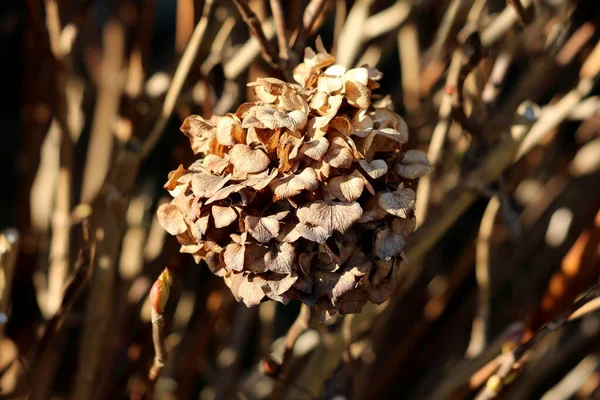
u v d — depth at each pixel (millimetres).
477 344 911
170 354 983
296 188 636
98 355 873
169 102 804
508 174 982
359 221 652
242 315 1026
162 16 2131
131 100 872
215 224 646
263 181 641
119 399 913
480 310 912
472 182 811
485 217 882
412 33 1006
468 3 942
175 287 893
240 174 648
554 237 1250
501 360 829
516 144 797
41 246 1009
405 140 671
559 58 1033
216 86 818
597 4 1055
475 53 750
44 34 836
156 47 2072
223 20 883
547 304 842
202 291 994
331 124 653
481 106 804
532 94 1016
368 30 953
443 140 838
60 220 912
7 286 771
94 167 1088
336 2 998
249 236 650
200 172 672
